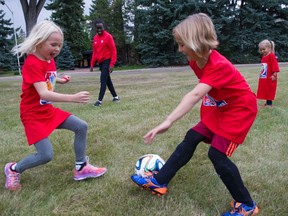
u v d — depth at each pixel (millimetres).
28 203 2291
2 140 3908
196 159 3057
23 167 2482
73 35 34250
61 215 2148
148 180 2322
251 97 2035
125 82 11164
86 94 2328
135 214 2135
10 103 7043
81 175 2658
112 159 3160
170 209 2193
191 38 1886
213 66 1910
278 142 3578
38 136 2422
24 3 17922
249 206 2084
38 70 2322
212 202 2283
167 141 3674
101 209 2209
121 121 4645
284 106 5750
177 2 26766
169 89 8297
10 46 28688
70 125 2568
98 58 5977
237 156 3146
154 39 27594
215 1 27266
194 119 4680
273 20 29016
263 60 5688
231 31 28594
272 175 2709
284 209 2174
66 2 33656
